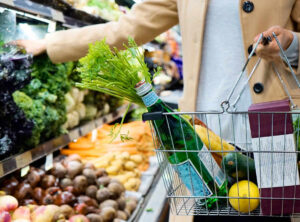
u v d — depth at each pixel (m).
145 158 3.01
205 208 1.06
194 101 1.52
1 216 1.39
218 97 1.50
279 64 1.28
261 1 1.39
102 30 1.70
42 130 1.81
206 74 1.54
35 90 1.84
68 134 2.10
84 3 2.96
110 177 2.46
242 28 1.42
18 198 1.68
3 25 1.62
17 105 1.53
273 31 1.09
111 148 2.86
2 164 1.40
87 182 2.09
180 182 1.12
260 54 1.07
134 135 2.97
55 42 1.74
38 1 1.84
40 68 1.92
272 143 0.93
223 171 1.08
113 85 1.02
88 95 2.54
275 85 1.37
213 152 1.08
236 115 1.46
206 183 1.04
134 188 2.56
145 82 1.00
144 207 2.37
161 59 4.45
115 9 3.66
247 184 1.03
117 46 1.69
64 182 2.00
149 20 1.65
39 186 1.91
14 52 1.53
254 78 1.42
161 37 4.36
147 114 0.97
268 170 0.96
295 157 0.93
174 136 1.05
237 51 1.47
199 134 1.07
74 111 2.26
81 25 2.34
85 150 2.82
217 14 1.49
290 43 1.19
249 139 1.42
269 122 0.93
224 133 1.48
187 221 1.43
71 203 1.87
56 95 2.00
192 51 1.52
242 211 1.03
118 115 3.05
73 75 2.29
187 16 1.53
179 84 4.90
